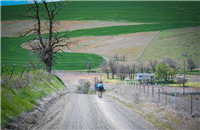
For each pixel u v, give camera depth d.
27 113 23.00
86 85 158.25
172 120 23.19
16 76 33.34
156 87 101.44
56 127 20.00
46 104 31.47
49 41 70.12
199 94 60.25
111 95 58.09
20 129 18.78
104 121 22.88
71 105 33.22
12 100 23.12
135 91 45.72
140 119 24.66
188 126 21.30
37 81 40.91
